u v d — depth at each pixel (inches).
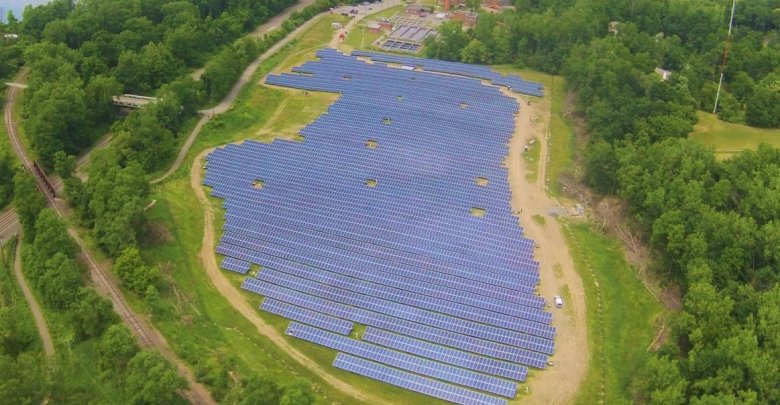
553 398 5354.3
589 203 7800.2
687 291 5999.0
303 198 7834.6
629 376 5482.3
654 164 7342.5
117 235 6491.1
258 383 4830.2
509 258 6860.2
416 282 6550.2
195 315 6127.0
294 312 6225.4
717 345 5201.8
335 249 7003.0
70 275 5994.1
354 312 6210.6
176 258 6845.5
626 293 6471.5
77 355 5570.9
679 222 6476.4
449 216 7504.9
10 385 4662.9
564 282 6604.3
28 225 7012.8
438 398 5354.3
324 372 5595.5
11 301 6289.4
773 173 6894.7
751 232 6127.0
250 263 6865.2
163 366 4958.2
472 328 6003.9
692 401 4707.2
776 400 4783.5
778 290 5506.9
